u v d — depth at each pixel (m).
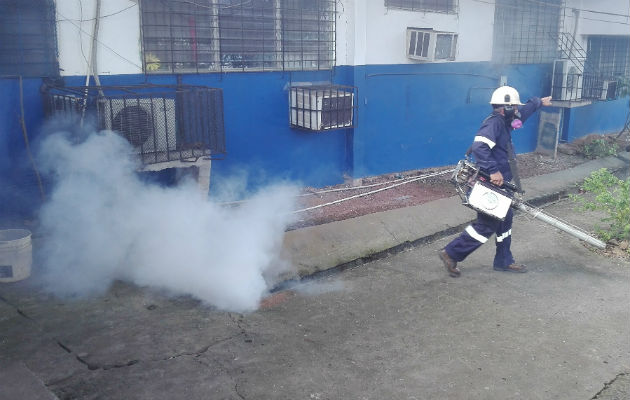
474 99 9.66
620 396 3.41
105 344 3.92
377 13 7.96
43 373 3.54
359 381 3.56
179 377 3.55
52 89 5.47
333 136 8.03
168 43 6.30
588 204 6.54
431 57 8.07
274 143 7.39
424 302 4.77
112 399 3.30
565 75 10.46
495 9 9.63
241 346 3.97
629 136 12.77
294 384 3.51
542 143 11.02
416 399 3.38
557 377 3.61
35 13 5.36
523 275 5.36
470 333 4.20
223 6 6.62
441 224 6.79
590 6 11.20
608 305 4.68
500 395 3.42
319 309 4.62
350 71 7.87
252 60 7.00
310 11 7.39
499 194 4.93
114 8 5.81
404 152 8.87
